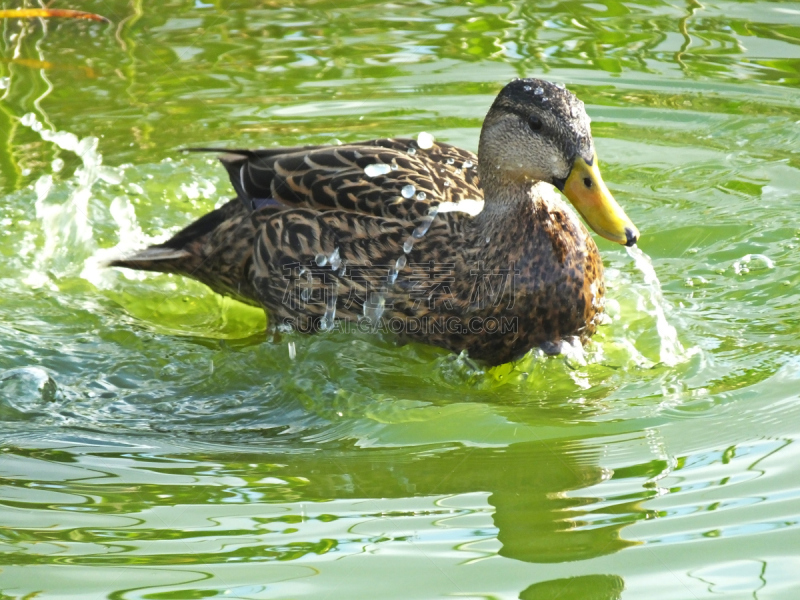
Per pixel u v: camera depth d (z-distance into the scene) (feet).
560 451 18.72
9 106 33.83
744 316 23.76
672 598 14.30
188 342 24.40
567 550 15.58
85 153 31.73
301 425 20.48
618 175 30.37
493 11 40.81
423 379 22.22
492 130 22.36
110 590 14.85
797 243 26.61
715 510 16.33
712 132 32.45
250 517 16.84
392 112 33.68
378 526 16.40
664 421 19.62
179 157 31.86
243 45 38.06
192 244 25.46
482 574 15.03
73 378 22.49
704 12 39.91
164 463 18.84
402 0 41.68
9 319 25.02
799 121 32.60
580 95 34.35
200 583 14.98
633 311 24.09
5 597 14.73
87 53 37.27
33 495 17.62
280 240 23.70
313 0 41.78
